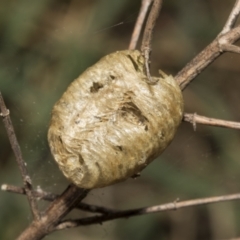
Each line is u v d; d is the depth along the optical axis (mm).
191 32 475
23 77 435
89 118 310
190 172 454
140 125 308
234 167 458
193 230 462
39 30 446
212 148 469
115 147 308
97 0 452
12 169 435
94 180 310
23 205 429
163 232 459
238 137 463
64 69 435
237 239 348
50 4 450
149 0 330
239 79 474
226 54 475
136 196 465
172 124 309
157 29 481
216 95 469
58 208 324
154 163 439
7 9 444
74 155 309
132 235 453
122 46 451
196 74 320
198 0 478
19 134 426
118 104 310
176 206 330
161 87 309
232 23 319
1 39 441
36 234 326
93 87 312
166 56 478
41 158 421
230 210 456
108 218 327
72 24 449
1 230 423
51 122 312
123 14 452
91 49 444
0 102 314
